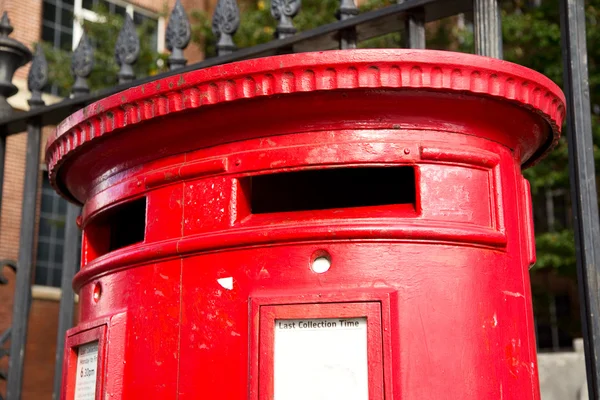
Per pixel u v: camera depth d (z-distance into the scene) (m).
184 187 1.62
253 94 1.47
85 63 3.50
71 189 2.13
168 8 10.68
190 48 10.37
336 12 2.85
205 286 1.51
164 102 1.56
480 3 2.46
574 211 2.11
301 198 1.96
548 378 5.96
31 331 10.23
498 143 1.63
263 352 1.40
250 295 1.46
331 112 1.50
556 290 13.34
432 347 1.40
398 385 1.35
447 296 1.43
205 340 1.48
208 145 1.61
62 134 1.78
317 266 1.45
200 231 1.57
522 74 1.52
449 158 1.51
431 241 1.45
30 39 10.17
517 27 9.82
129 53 3.38
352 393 1.36
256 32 9.26
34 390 10.10
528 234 1.72
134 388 1.56
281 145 1.53
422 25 2.58
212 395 1.45
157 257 1.60
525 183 1.77
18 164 10.05
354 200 1.99
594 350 1.97
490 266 1.51
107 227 2.10
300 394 1.38
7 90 3.75
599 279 2.02
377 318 1.37
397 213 1.49
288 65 1.44
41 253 10.51
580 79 2.18
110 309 1.69
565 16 2.25
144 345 1.57
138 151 1.71
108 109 1.64
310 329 1.40
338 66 1.43
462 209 1.50
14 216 9.89
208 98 1.51
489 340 1.46
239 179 1.56
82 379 1.75
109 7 10.63
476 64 1.47
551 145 1.86
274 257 1.47
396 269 1.42
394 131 1.51
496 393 1.44
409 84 1.43
